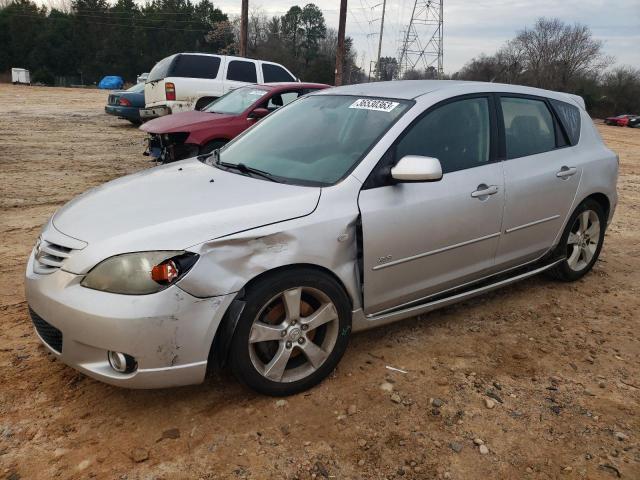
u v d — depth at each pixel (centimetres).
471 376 345
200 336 275
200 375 282
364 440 283
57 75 7206
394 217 333
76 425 286
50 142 1280
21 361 340
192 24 7919
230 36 7862
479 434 291
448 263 373
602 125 4453
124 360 268
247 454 270
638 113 5738
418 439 285
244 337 288
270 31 7919
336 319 321
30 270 304
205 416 296
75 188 814
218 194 318
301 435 284
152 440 277
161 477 254
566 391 333
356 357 361
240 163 380
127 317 262
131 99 1641
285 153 375
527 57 6494
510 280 430
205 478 254
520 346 386
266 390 304
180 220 284
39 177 880
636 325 427
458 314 433
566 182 446
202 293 273
